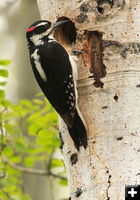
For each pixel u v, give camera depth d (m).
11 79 18.75
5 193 15.84
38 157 16.09
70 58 11.34
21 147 15.03
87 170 10.61
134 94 10.66
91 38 11.30
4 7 19.81
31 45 12.27
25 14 19.45
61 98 11.27
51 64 11.57
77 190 10.70
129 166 10.24
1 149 15.12
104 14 11.19
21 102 14.84
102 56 11.05
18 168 16.02
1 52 19.95
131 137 10.42
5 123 14.88
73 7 11.55
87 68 11.16
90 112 10.88
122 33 11.02
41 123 14.44
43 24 12.20
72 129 10.91
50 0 12.02
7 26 19.73
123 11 11.09
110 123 10.62
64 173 16.12
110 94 10.78
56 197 17.88
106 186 10.26
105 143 10.54
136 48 10.91
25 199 15.87
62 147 11.55
